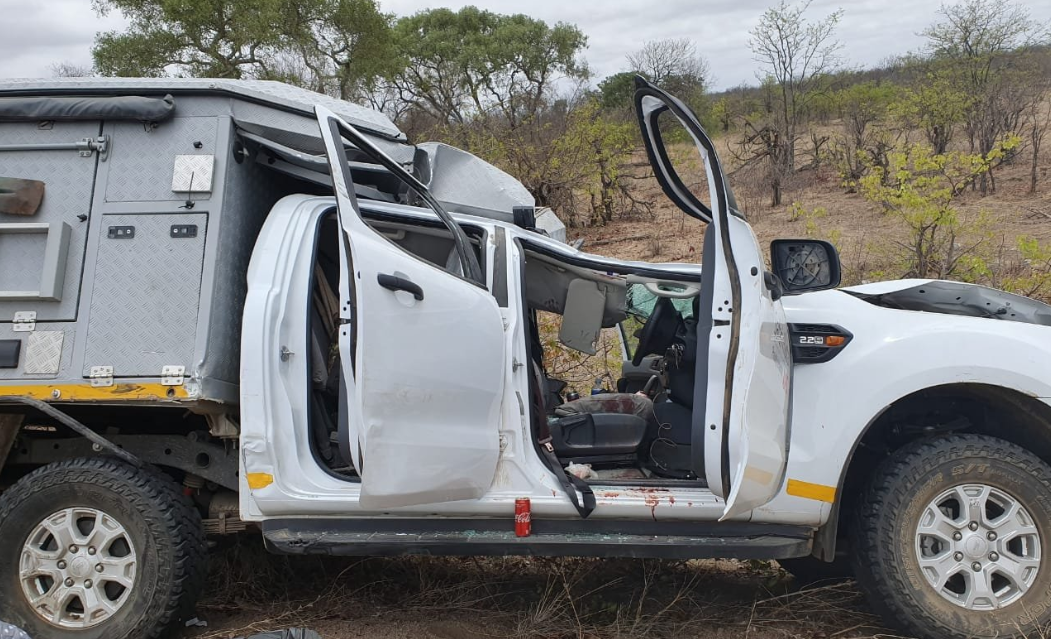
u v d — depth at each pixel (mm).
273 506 3455
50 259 3465
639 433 3979
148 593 3393
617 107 24281
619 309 4273
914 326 3658
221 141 3621
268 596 4062
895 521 3506
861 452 3912
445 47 30328
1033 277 7512
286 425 3480
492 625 3816
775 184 14812
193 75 20562
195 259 3508
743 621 3906
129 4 20125
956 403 3881
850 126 17391
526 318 3723
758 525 3566
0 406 3535
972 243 9195
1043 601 3469
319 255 4129
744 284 3309
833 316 3680
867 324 3666
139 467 3559
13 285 3492
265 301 3514
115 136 3621
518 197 4445
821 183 15914
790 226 12383
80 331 3455
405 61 26547
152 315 3461
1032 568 3508
